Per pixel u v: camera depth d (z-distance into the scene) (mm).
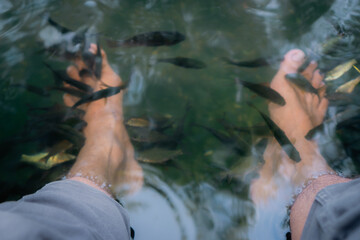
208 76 645
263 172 550
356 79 625
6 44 675
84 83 641
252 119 604
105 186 505
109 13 726
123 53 672
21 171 553
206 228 499
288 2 734
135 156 572
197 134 591
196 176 551
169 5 739
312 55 660
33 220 327
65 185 455
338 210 390
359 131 576
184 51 671
